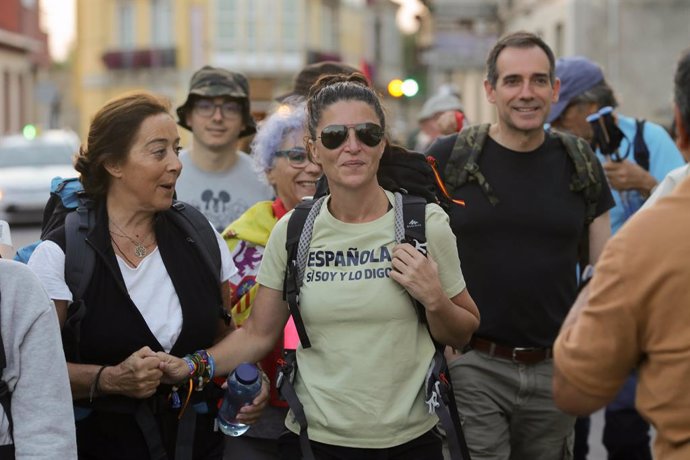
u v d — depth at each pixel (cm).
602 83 710
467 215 533
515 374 536
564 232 535
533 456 561
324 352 408
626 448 674
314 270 410
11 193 2397
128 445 427
